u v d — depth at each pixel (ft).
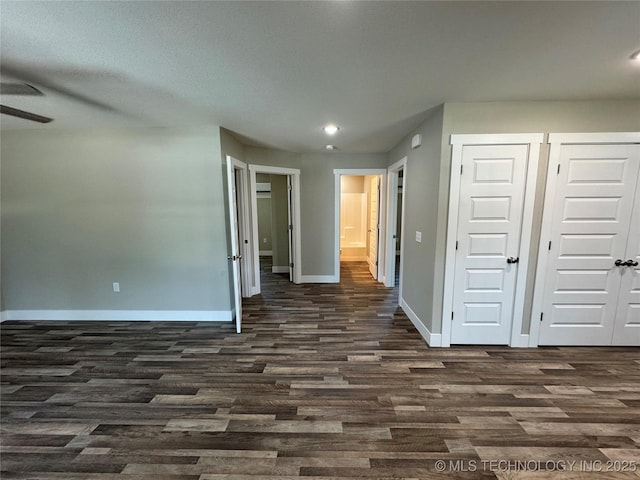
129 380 7.66
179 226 11.15
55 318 11.71
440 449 5.44
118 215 11.16
